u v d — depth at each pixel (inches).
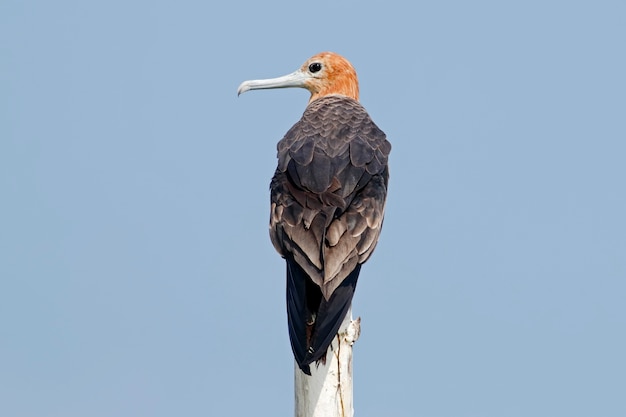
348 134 541.6
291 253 480.1
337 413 455.5
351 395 460.4
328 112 561.3
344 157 522.9
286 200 496.4
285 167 518.9
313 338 449.7
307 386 455.5
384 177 532.4
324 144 531.5
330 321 455.8
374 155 534.0
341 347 458.9
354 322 461.7
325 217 483.2
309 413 455.2
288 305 472.1
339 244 478.9
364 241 486.3
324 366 456.4
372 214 498.9
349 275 475.2
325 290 463.8
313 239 475.5
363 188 513.0
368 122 561.9
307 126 549.6
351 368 460.4
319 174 507.2
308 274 466.9
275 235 491.2
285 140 543.2
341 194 502.0
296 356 447.8
